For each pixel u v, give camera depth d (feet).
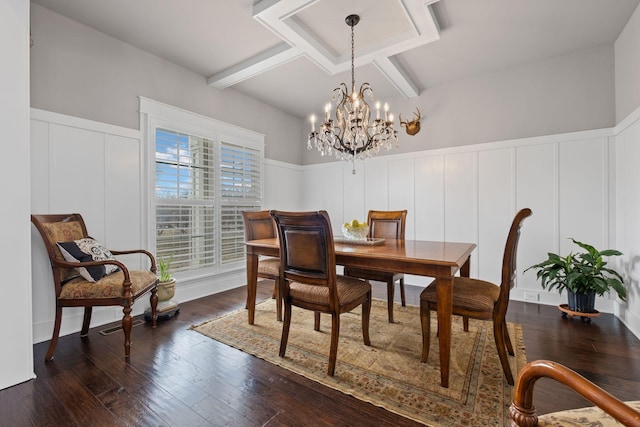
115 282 6.64
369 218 10.62
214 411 4.77
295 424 4.49
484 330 7.81
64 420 4.56
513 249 5.67
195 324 8.39
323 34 8.67
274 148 14.84
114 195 8.84
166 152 10.14
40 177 7.43
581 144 9.70
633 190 8.04
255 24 8.25
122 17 7.93
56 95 7.73
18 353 5.53
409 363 6.18
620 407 1.94
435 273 5.52
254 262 8.36
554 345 6.92
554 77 10.15
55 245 6.61
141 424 4.48
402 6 7.10
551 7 7.55
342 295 6.14
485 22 8.15
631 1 7.36
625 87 8.49
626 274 8.43
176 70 10.48
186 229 10.74
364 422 4.51
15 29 5.65
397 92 13.04
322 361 6.30
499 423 4.42
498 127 11.12
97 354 6.62
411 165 12.93
